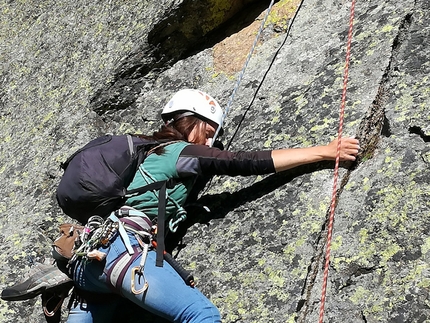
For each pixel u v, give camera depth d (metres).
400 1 4.44
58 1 6.50
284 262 3.67
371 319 3.27
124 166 3.71
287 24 4.95
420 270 3.28
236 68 4.97
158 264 3.46
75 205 3.72
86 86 5.51
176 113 4.14
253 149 4.26
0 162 5.54
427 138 3.70
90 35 5.88
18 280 4.46
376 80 4.09
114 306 3.91
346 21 4.62
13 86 6.12
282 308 3.51
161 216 3.63
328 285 3.50
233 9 5.31
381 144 3.86
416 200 3.50
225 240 3.96
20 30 6.61
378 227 3.53
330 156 3.79
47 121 5.55
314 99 4.27
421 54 4.09
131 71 5.34
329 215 3.71
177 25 5.22
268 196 3.99
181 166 3.76
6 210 5.06
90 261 3.56
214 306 3.45
